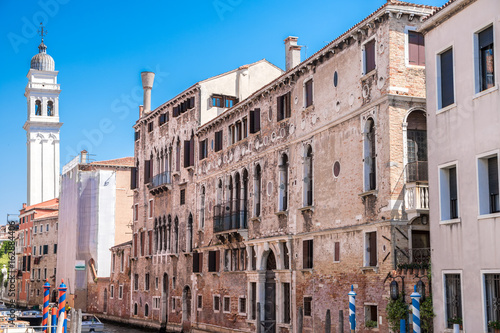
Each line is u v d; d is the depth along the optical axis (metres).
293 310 30.12
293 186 31.02
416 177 23.81
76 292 63.94
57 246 75.75
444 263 20.08
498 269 17.83
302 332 28.88
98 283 62.00
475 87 19.17
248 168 35.66
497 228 17.97
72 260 65.69
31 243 88.62
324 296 27.66
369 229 24.73
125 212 64.81
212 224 39.59
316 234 28.52
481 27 19.03
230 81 43.41
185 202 44.16
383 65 24.50
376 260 24.41
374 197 24.66
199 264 41.09
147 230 51.16
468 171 19.23
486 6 18.84
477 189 18.81
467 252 19.09
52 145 104.12
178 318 44.19
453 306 19.83
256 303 33.38
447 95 20.58
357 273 25.36
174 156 46.28
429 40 21.39
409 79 24.36
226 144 38.47
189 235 43.38
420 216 23.59
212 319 38.91
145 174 51.19
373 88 25.06
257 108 34.75
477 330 18.52
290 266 30.47
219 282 38.28
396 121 24.03
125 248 56.06
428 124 21.22
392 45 24.25
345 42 27.05
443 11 20.44
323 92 28.73
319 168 28.80
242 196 36.38
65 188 70.06
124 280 55.81
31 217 89.69
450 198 20.31
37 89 103.12
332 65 28.09
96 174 64.50
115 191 64.62
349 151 26.52
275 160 32.81
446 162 20.22
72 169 67.50
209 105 42.50
